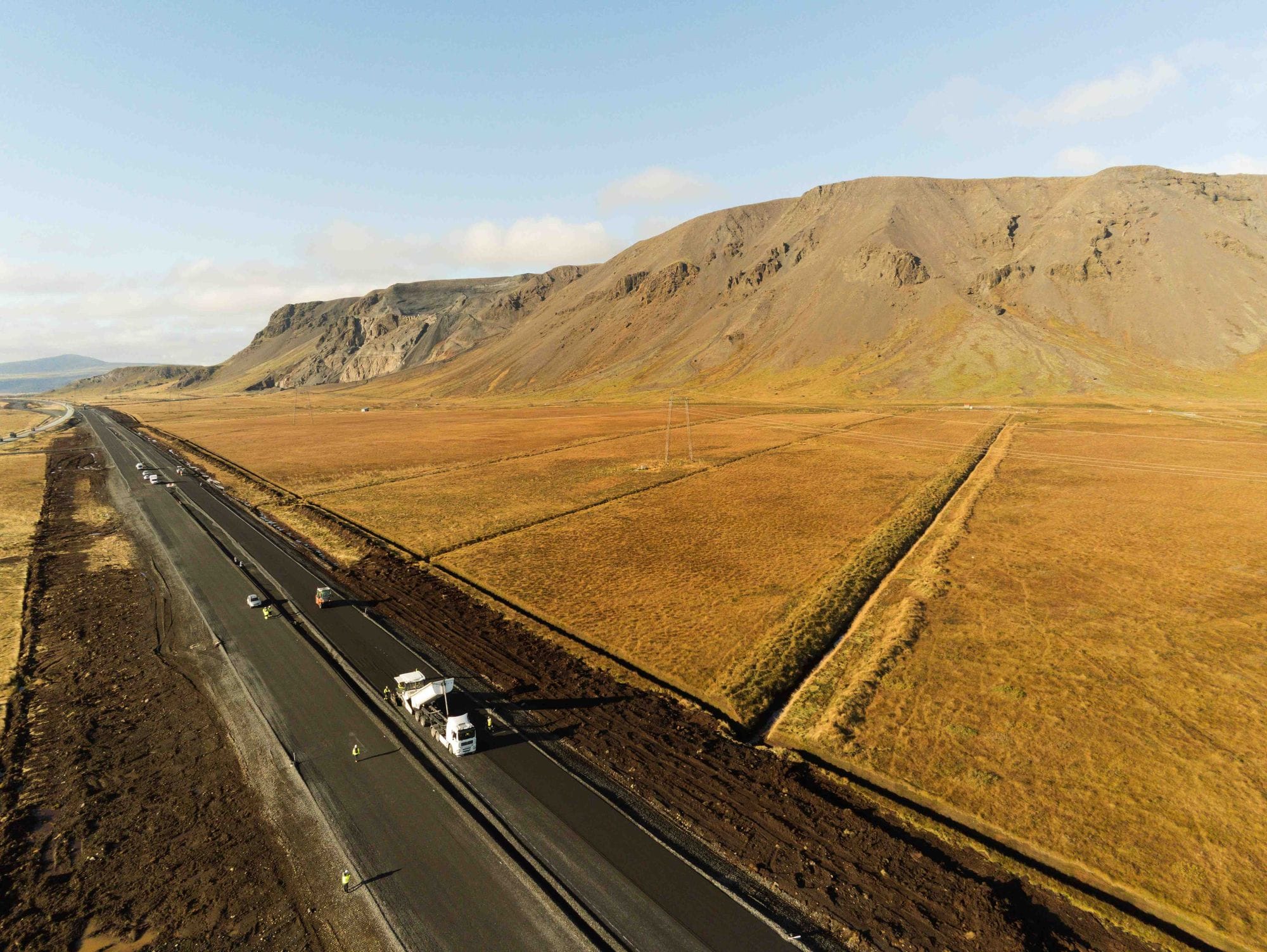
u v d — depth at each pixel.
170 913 23.34
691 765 31.97
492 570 61.06
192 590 56.34
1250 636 45.16
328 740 34.12
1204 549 63.72
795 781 30.47
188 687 39.59
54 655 43.94
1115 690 38.47
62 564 63.69
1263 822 27.59
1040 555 63.25
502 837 27.25
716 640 45.78
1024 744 33.25
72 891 24.25
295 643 45.69
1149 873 24.97
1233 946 21.89
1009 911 23.17
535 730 34.97
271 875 25.20
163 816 28.41
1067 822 27.72
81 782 30.58
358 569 61.72
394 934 22.48
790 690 40.25
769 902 23.83
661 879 24.97
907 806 29.20
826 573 59.06
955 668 41.25
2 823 27.77
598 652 44.84
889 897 23.91
